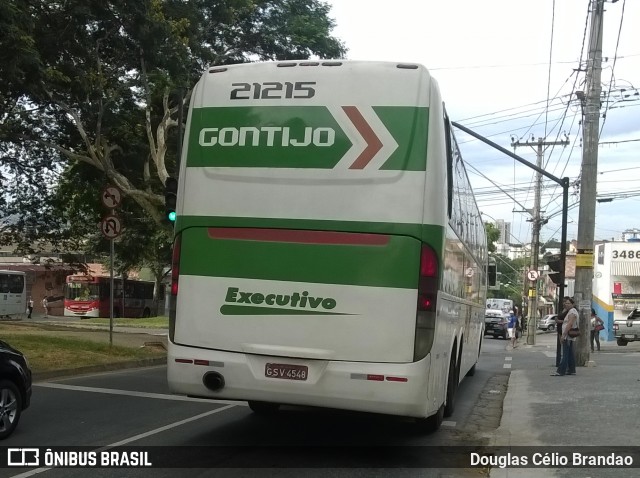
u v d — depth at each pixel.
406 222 6.77
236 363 6.98
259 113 7.20
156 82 19.50
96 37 18.02
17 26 12.66
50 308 54.12
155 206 23.55
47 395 11.23
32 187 25.69
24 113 21.53
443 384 8.02
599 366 18.30
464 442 8.35
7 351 8.02
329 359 6.77
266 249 7.02
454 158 8.47
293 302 6.89
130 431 8.50
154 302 55.69
